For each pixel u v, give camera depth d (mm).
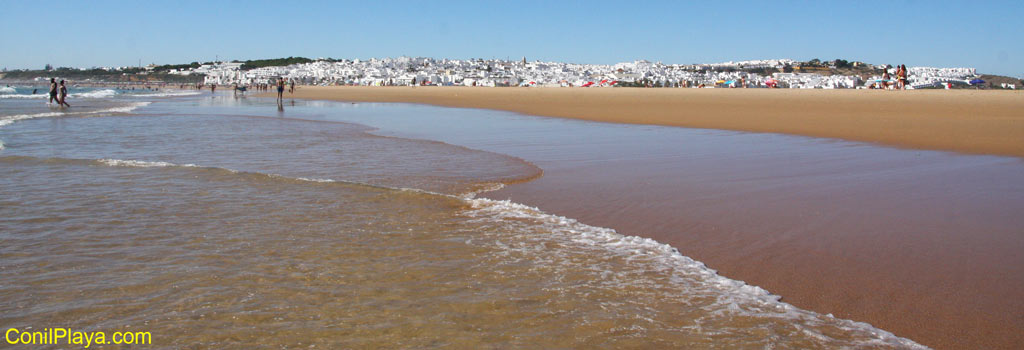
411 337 2824
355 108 27094
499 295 3379
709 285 3635
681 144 11086
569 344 2779
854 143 11008
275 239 4457
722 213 5527
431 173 7754
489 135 12984
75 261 3898
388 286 3496
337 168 8125
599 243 4508
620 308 3229
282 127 14977
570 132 13617
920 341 2963
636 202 6012
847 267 4020
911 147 10336
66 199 5828
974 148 10023
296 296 3316
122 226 4805
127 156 9266
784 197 6223
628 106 23750
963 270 3949
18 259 3928
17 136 12289
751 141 11523
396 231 4746
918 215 5414
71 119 17562
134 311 3096
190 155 9430
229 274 3660
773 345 2824
